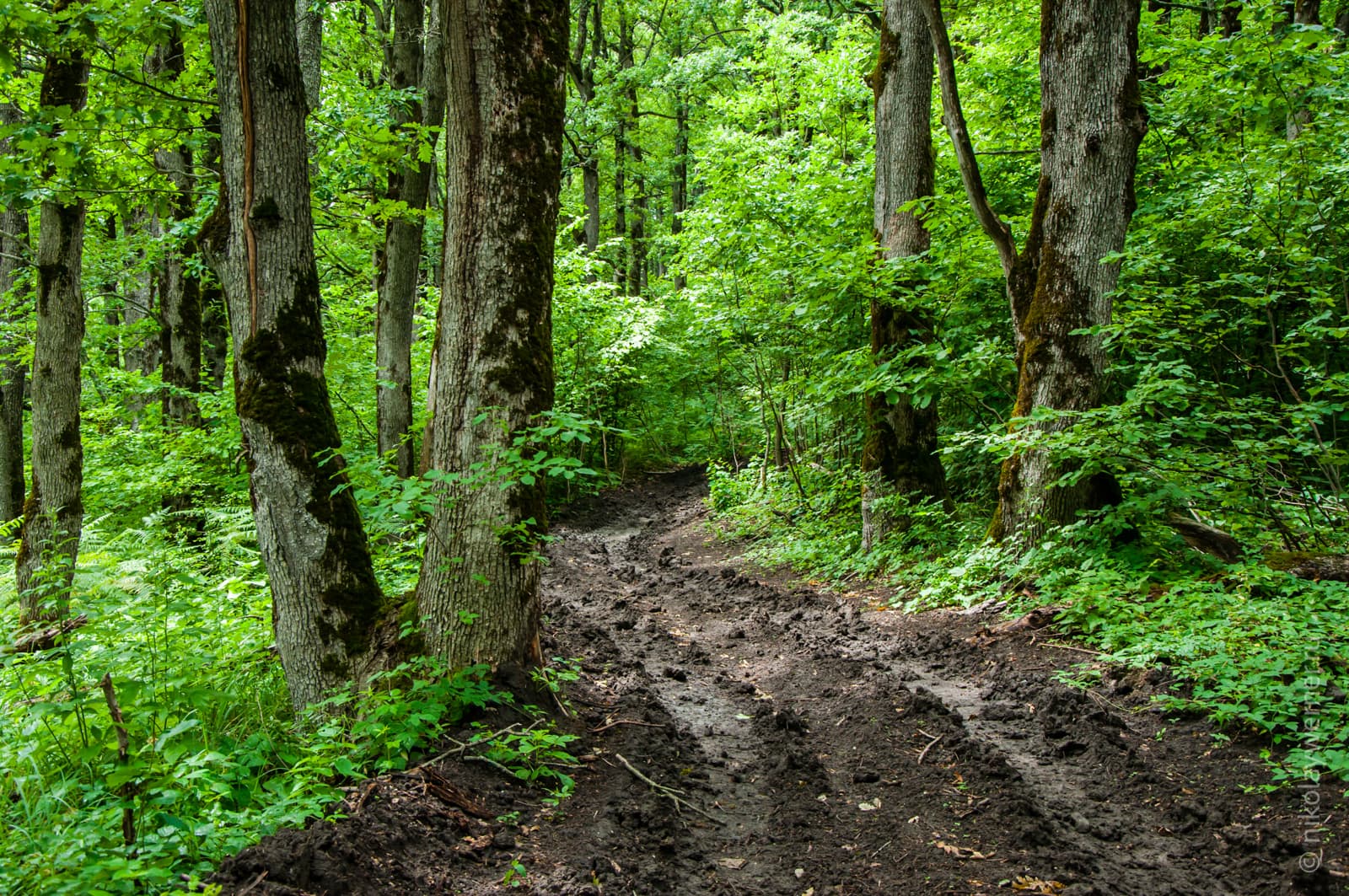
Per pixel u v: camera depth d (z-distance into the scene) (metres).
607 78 25.42
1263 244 7.00
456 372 4.32
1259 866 3.15
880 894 3.09
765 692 5.78
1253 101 8.52
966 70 11.77
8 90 7.50
